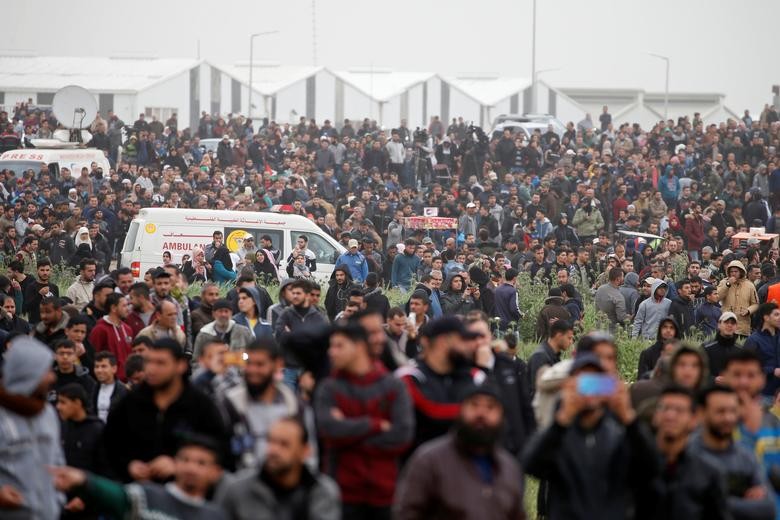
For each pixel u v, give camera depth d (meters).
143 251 79.94
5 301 46.41
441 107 196.00
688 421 23.64
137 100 179.62
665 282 63.69
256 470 21.48
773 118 143.12
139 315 42.53
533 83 196.88
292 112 191.88
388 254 82.38
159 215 80.25
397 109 193.25
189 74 187.50
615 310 62.16
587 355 23.44
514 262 80.56
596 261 81.62
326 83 195.62
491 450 22.17
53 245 81.44
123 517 21.62
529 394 35.34
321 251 81.06
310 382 27.70
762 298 60.81
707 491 23.61
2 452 23.50
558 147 127.50
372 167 119.44
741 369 26.88
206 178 109.50
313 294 41.19
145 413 25.48
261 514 20.80
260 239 80.69
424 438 26.14
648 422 26.00
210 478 21.84
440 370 26.44
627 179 117.62
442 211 104.19
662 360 32.34
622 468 23.14
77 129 119.75
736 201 119.75
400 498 22.23
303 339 27.38
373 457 24.53
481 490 21.92
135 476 24.33
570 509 23.08
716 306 60.78
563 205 106.62
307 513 20.89
